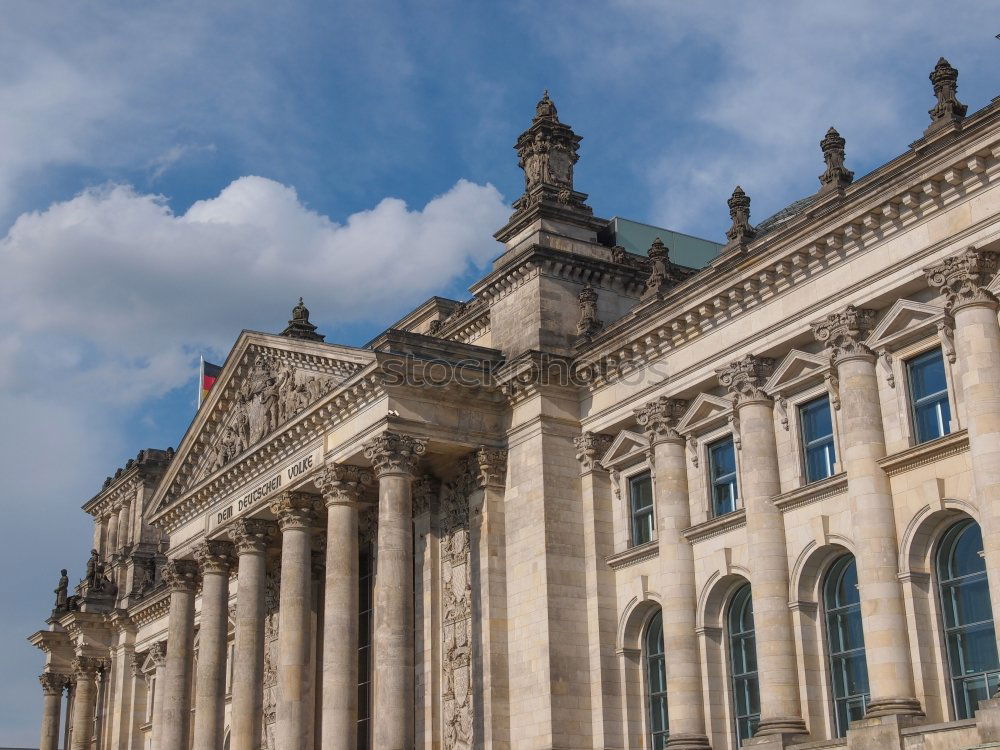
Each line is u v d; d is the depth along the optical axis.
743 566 62.75
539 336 74.00
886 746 50.41
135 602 129.88
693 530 65.19
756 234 65.75
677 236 92.44
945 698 52.41
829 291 58.72
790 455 60.88
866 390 56.28
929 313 54.31
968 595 52.94
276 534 85.88
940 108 55.72
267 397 83.94
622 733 67.62
